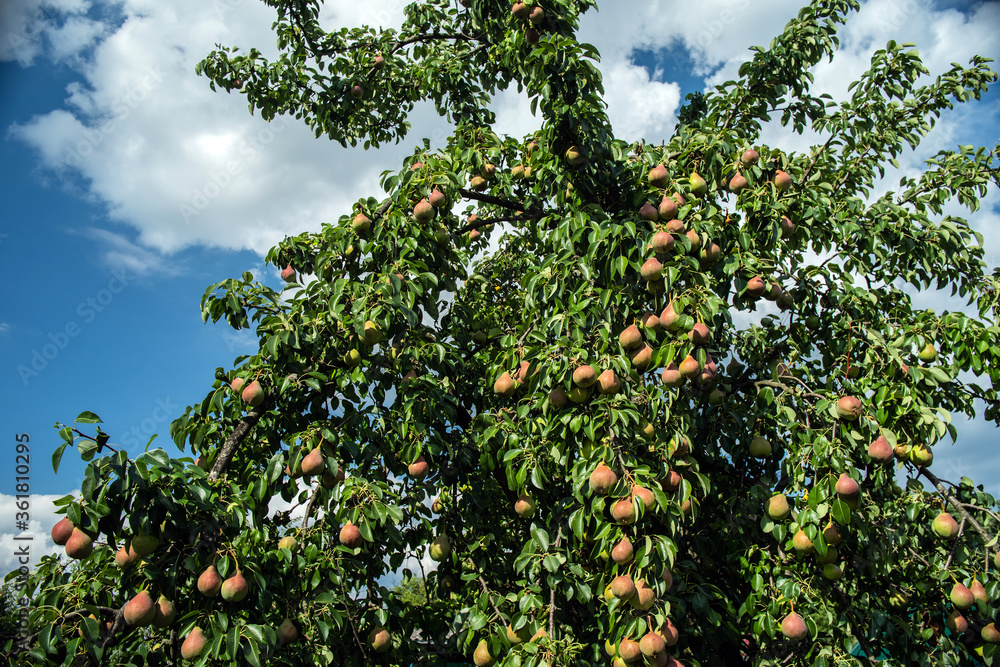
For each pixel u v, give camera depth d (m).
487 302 7.80
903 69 6.45
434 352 5.22
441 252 5.70
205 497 3.60
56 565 3.92
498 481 5.96
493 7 6.67
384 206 5.46
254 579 3.73
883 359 4.96
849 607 4.96
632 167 5.51
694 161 5.66
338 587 4.44
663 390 4.55
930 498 4.64
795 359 5.41
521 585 4.89
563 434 4.36
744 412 5.54
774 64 6.62
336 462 4.36
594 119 5.29
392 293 4.80
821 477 4.30
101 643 3.40
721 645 5.49
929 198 6.34
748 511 4.93
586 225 5.06
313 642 4.18
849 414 4.41
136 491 3.32
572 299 4.79
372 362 5.08
